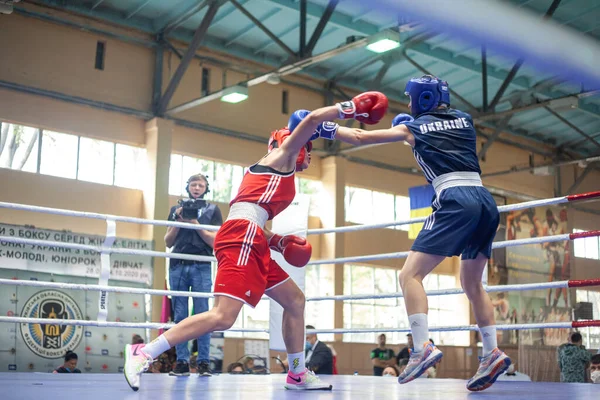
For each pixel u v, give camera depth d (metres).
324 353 7.16
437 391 3.09
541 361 12.18
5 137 11.18
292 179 2.98
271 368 12.75
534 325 3.97
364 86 14.76
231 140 13.24
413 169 15.68
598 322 3.79
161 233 11.82
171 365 8.32
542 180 17.88
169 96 12.02
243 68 13.34
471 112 13.02
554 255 14.20
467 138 2.89
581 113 15.77
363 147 14.46
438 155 2.84
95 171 11.93
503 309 13.01
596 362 7.12
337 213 14.16
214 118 12.96
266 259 2.90
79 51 11.62
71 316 10.39
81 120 11.58
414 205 14.12
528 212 14.19
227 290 2.78
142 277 11.24
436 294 4.28
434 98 2.96
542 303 13.50
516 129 17.00
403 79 14.45
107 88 11.84
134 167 12.38
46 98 11.23
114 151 12.17
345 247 14.45
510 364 2.97
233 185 13.52
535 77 14.05
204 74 13.02
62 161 11.61
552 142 17.92
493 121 16.12
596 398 2.61
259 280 2.85
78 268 10.63
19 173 11.10
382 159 15.21
